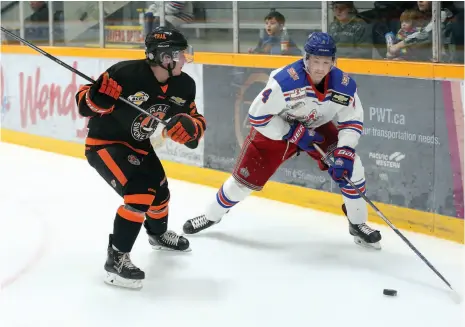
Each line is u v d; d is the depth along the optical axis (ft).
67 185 21.06
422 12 16.22
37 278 13.55
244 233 16.47
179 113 13.30
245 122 19.80
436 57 15.94
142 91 12.66
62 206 18.74
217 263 14.42
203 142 21.06
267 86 14.02
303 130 14.12
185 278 13.57
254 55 19.39
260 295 12.69
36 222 17.28
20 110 27.48
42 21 26.14
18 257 14.76
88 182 21.42
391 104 16.58
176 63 12.43
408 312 11.87
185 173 21.75
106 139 13.33
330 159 14.19
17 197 19.69
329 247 15.40
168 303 12.37
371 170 17.24
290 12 19.06
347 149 14.07
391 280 13.37
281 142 14.82
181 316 11.82
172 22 21.86
